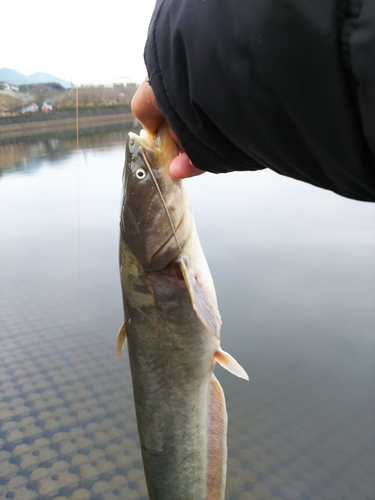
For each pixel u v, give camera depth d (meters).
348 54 0.12
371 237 0.82
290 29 0.13
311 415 0.49
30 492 0.42
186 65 0.17
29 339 0.62
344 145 0.14
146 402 0.30
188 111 0.18
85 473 0.43
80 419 0.47
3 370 0.56
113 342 0.62
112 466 0.44
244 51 0.15
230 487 0.42
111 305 0.70
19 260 0.86
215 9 0.16
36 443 0.47
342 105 0.13
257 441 0.47
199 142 0.19
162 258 0.28
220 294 0.69
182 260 0.28
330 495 0.41
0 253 0.90
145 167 0.27
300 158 0.16
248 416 0.50
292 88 0.14
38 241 0.96
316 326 0.61
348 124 0.13
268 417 0.49
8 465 0.44
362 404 0.49
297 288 0.69
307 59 0.13
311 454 0.45
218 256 0.80
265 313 0.65
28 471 0.44
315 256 0.77
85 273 0.81
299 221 0.93
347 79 0.13
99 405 0.51
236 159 0.19
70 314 0.68
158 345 0.29
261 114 0.15
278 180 1.32
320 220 0.93
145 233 0.28
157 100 0.19
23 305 0.70
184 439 0.30
